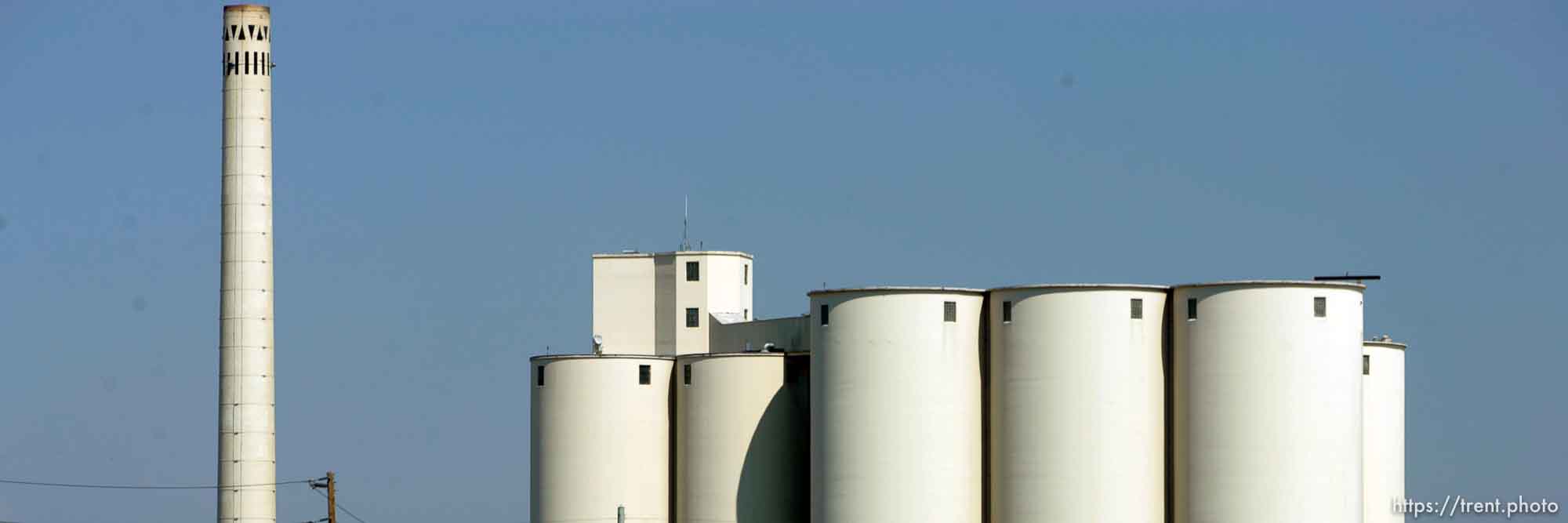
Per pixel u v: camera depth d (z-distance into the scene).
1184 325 130.50
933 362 131.88
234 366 159.50
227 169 160.62
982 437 133.38
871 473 131.62
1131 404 130.12
